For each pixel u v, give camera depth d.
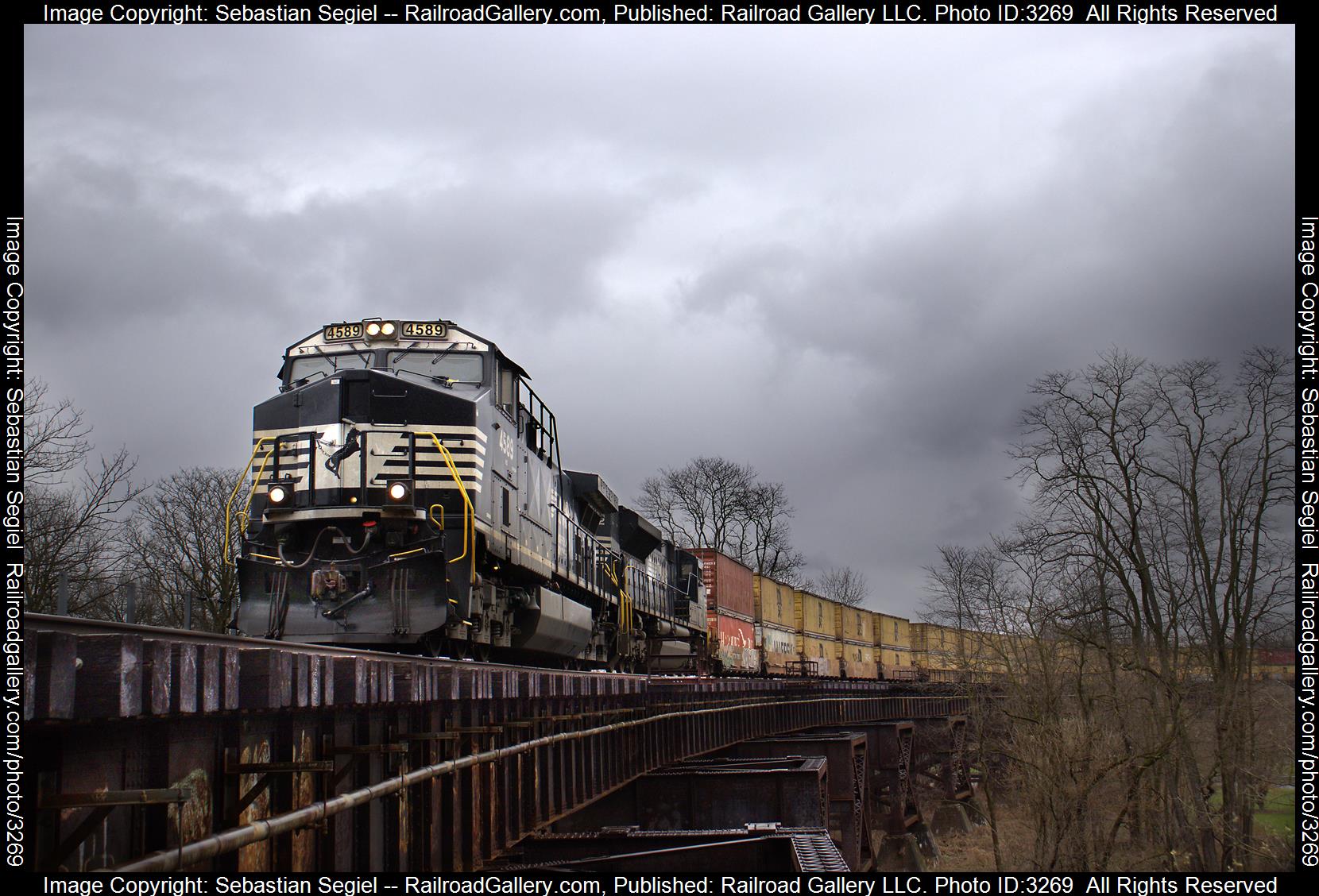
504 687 13.45
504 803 14.61
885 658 75.69
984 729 46.03
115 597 30.00
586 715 18.58
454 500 17.23
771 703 37.53
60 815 6.21
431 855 11.84
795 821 22.00
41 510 26.72
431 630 16.11
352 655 8.80
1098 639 36.59
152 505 42.56
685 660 39.66
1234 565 33.94
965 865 40.47
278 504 16.84
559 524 23.95
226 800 7.84
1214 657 34.81
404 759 10.50
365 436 17.05
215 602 39.06
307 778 9.05
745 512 81.56
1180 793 37.12
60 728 6.10
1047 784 32.53
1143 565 34.69
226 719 7.91
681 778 22.39
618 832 16.72
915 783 50.47
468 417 17.80
